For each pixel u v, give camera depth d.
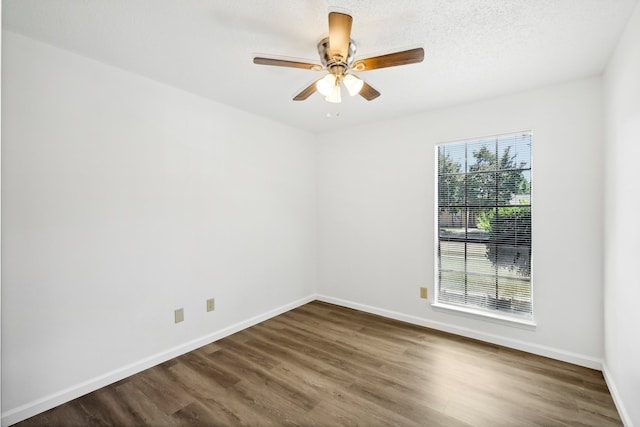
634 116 1.62
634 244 1.62
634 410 1.64
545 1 1.53
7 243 1.78
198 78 2.41
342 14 1.37
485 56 2.05
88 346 2.11
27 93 1.85
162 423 1.81
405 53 1.60
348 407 1.95
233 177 3.06
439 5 1.56
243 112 3.15
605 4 1.54
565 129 2.46
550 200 2.52
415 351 2.66
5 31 1.77
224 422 1.82
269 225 3.45
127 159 2.29
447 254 3.12
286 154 3.65
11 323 1.80
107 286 2.20
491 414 1.87
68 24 1.72
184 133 2.65
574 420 1.82
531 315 2.67
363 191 3.64
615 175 1.97
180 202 2.62
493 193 2.85
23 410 1.83
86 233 2.09
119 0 1.52
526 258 2.69
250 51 2.02
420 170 3.21
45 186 1.92
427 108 3.05
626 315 1.76
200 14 1.64
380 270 3.52
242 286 3.16
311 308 3.78
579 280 2.42
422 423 1.80
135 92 2.33
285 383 2.20
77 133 2.05
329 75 1.81
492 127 2.78
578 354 2.43
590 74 2.31
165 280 2.53
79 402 2.00
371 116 3.32
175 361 2.51
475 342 2.83
